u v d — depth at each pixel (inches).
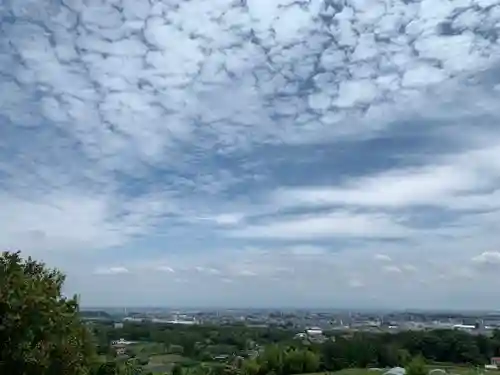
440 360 4227.4
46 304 1063.6
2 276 1080.8
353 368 4138.8
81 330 1213.7
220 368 4101.9
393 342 4446.4
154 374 3344.0
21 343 1012.5
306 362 4069.9
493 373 3420.3
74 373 1107.3
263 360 4114.2
